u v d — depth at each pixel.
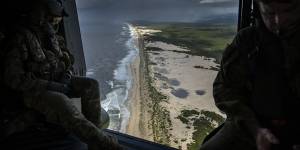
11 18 2.28
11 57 2.15
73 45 3.41
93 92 2.62
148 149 2.64
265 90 1.27
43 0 2.33
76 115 2.24
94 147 2.23
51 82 2.33
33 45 2.24
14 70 2.15
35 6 2.30
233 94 1.40
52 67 2.43
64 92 2.40
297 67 1.18
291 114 1.24
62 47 2.69
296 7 1.11
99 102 2.68
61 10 2.42
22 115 2.31
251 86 1.33
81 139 2.24
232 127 1.44
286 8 1.10
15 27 2.23
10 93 2.29
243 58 1.33
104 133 2.29
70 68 2.77
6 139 2.35
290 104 1.23
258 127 1.25
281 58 1.21
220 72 1.47
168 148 2.65
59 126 2.48
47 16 2.37
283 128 1.26
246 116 1.31
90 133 2.21
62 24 3.18
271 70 1.24
